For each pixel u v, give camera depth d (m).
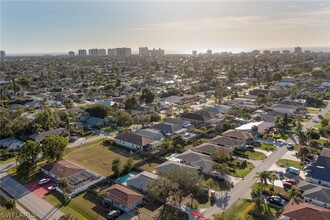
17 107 156.38
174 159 86.56
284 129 113.12
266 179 68.81
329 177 70.31
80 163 86.06
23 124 112.56
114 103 157.88
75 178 73.75
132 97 155.00
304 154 83.56
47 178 76.88
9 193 69.81
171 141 99.44
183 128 114.44
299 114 132.75
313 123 120.88
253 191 65.19
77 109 149.12
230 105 152.12
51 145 82.50
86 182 73.25
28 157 80.00
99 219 58.25
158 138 102.94
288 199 63.47
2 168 84.69
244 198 64.62
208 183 71.75
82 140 107.50
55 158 85.94
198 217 57.59
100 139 108.25
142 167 82.56
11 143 101.19
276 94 166.50
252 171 78.38
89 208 62.56
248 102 156.38
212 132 111.50
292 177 74.25
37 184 74.12
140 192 68.06
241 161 84.44
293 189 63.12
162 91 196.12
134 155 91.69
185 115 129.00
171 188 60.75
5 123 109.75
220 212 58.97
